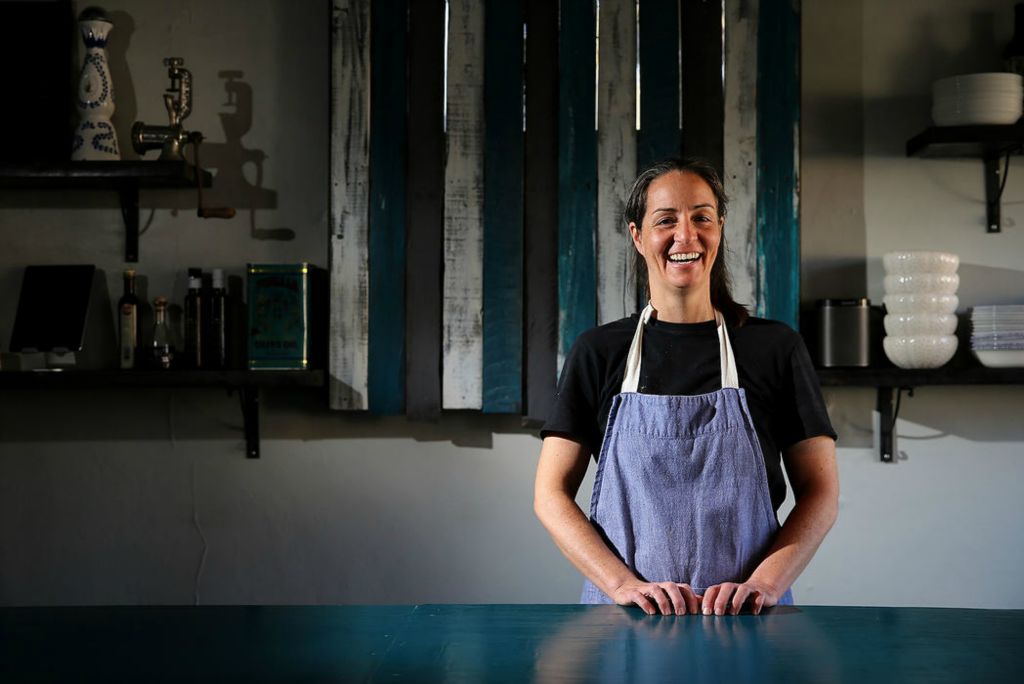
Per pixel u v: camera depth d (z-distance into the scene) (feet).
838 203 9.59
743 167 9.20
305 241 9.63
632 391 5.86
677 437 5.63
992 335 8.83
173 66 9.02
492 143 9.31
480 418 9.59
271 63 9.68
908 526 9.48
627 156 9.26
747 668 3.55
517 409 9.25
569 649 3.84
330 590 9.58
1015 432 9.52
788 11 9.21
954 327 8.84
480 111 9.35
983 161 9.58
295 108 9.66
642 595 4.74
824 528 5.50
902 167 9.59
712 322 5.94
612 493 5.75
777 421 5.89
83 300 9.29
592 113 9.27
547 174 9.34
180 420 9.66
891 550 9.48
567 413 6.02
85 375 8.76
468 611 4.54
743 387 5.78
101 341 9.59
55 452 9.65
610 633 4.13
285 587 9.59
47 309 9.26
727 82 9.21
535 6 9.36
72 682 3.41
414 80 9.35
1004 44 9.59
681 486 5.61
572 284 9.24
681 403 5.66
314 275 9.30
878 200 9.59
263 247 9.62
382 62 9.34
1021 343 8.73
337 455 9.62
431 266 9.32
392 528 9.59
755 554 5.56
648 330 5.99
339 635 4.07
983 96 8.74
